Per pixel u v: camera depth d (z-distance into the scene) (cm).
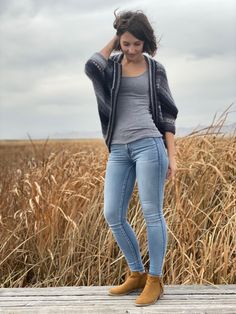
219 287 341
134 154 289
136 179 300
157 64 294
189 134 497
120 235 304
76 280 410
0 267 427
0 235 443
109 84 290
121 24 278
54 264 417
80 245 418
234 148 476
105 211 301
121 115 289
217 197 438
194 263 394
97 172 463
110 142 296
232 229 399
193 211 420
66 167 520
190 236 403
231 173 466
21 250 430
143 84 287
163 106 294
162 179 290
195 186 441
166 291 329
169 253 401
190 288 337
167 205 434
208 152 464
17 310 295
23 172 548
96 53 291
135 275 315
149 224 292
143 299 298
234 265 391
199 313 289
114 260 411
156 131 289
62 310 294
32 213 446
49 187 471
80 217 438
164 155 288
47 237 430
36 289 338
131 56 283
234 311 292
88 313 293
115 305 300
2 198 489
